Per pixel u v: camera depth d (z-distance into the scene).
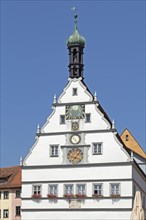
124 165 77.50
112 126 79.06
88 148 79.31
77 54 83.62
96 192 78.06
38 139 81.50
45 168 80.38
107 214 76.88
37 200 79.75
